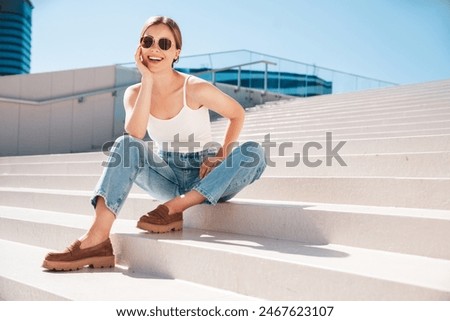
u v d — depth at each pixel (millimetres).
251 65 9062
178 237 1834
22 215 2715
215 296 1466
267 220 1876
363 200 1948
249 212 1940
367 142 2875
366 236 1604
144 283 1613
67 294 1452
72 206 2859
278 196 2258
